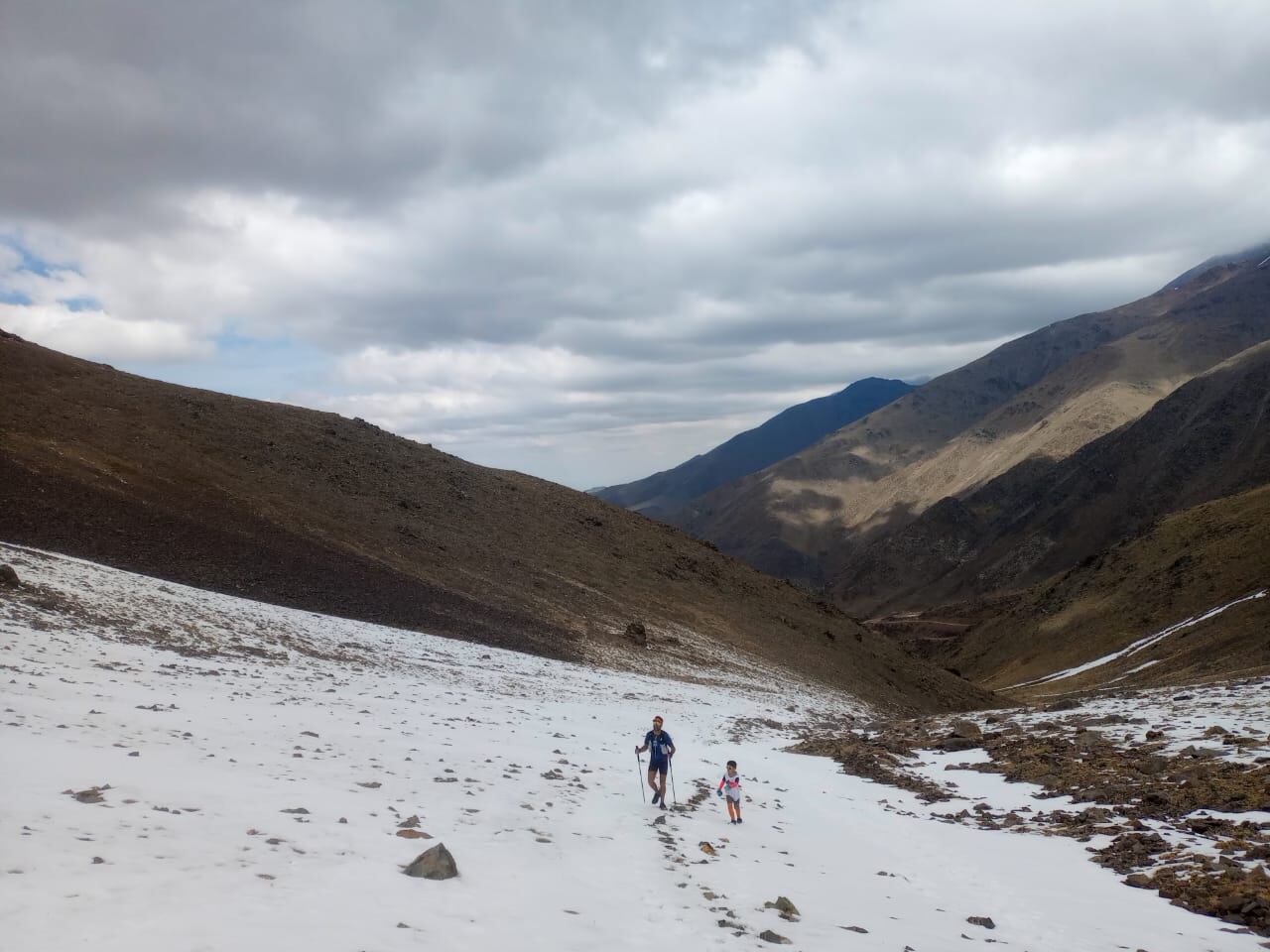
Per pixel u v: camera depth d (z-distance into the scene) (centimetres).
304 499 6178
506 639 5038
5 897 643
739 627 7456
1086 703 4338
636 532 9088
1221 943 1045
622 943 820
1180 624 11506
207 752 1412
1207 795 1867
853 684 7100
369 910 777
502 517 7894
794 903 1116
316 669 3033
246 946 628
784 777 2562
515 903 897
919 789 2452
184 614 3234
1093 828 1753
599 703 3869
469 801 1414
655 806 1741
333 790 1295
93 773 1109
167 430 6275
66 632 2506
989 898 1271
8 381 6028
